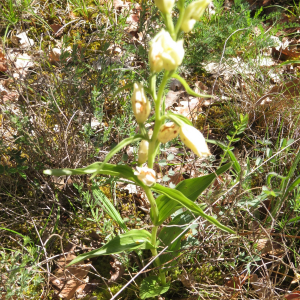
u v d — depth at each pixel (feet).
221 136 1.29
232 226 0.98
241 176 0.86
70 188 1.08
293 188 0.91
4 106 1.05
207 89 1.46
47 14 1.63
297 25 1.65
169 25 0.63
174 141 1.02
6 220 1.01
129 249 0.79
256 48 1.54
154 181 0.69
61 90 1.09
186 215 0.91
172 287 0.93
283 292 0.91
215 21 1.66
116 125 1.10
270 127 1.24
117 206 1.05
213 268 0.95
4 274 0.81
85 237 0.99
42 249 0.91
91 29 1.57
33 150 0.99
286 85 1.37
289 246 0.97
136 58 1.37
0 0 1.54
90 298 0.90
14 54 1.41
